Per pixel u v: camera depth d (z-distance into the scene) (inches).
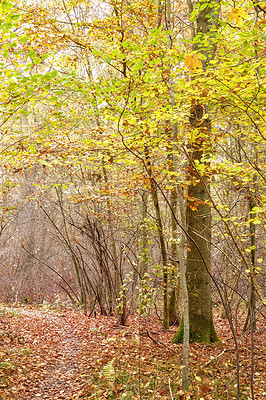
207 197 275.7
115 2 313.0
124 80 193.3
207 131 233.1
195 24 302.7
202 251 276.5
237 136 234.4
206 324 279.4
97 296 503.8
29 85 187.8
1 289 681.6
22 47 279.7
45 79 179.8
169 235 392.5
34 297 725.3
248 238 275.7
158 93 218.1
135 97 202.2
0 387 209.6
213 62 185.6
